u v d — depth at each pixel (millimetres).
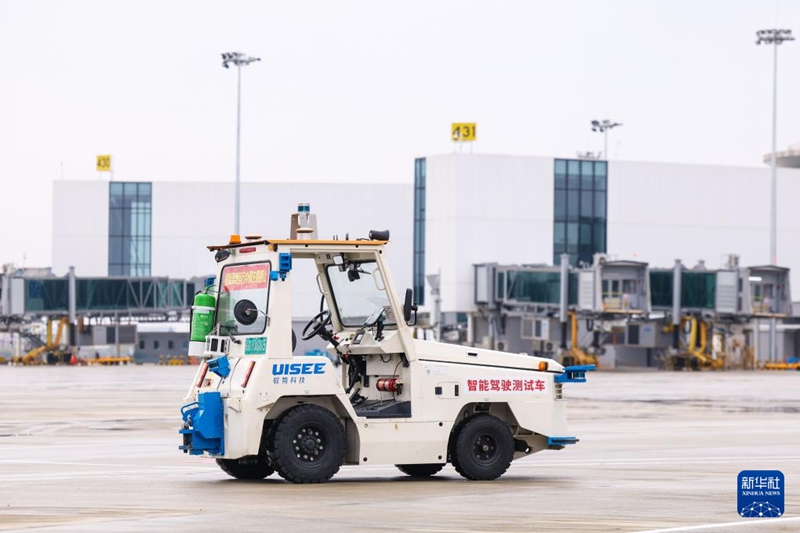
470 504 17391
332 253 21031
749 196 127312
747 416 41688
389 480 21172
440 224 117438
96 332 115750
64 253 136750
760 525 15234
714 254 126062
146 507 16984
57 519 15727
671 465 24016
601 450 27812
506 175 117562
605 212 121812
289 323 20344
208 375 20984
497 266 112938
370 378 21609
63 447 28469
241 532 14562
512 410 21656
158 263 137375
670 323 106688
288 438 19984
